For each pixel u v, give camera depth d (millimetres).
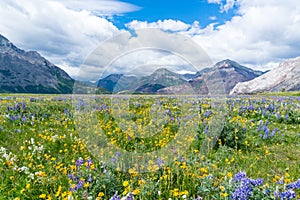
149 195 5324
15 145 8773
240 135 9719
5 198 5426
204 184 5719
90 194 5270
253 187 5320
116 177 6117
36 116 13430
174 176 6230
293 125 13359
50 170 6621
